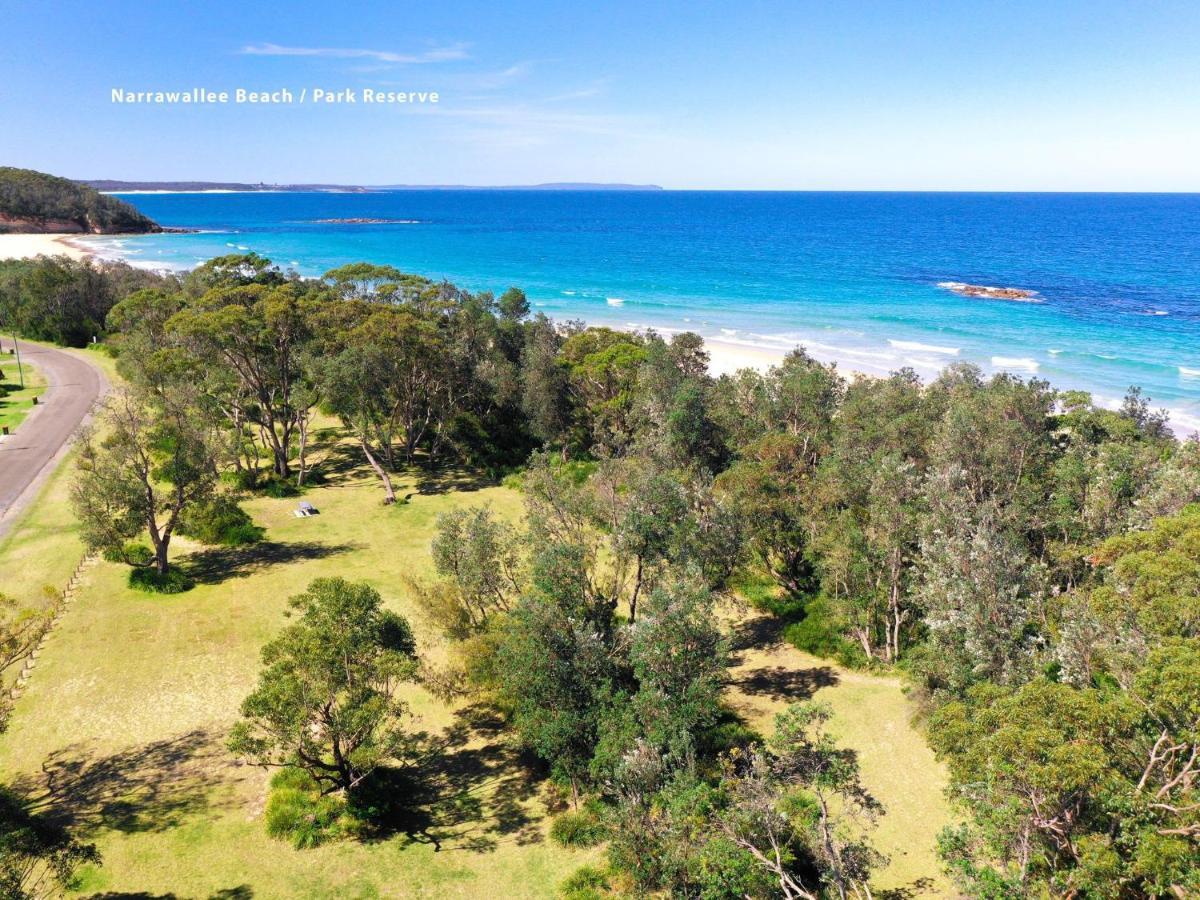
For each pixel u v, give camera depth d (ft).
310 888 78.18
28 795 88.84
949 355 308.81
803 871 71.05
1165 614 70.18
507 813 90.48
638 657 88.02
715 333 362.53
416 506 180.65
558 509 127.34
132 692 107.76
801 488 142.20
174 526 144.56
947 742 69.92
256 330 181.98
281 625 126.31
